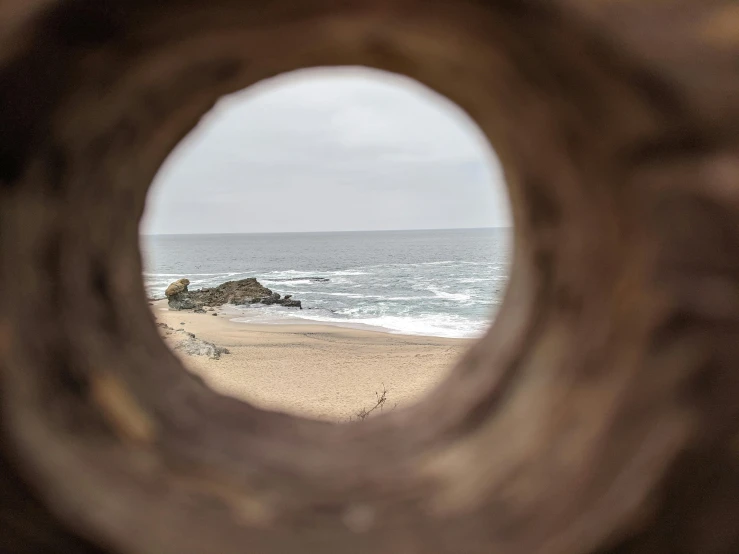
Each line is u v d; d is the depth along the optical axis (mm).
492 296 46750
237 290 45875
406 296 47844
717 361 1475
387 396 15961
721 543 1524
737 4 1443
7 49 1579
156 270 84312
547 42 1754
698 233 1518
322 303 45000
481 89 2943
